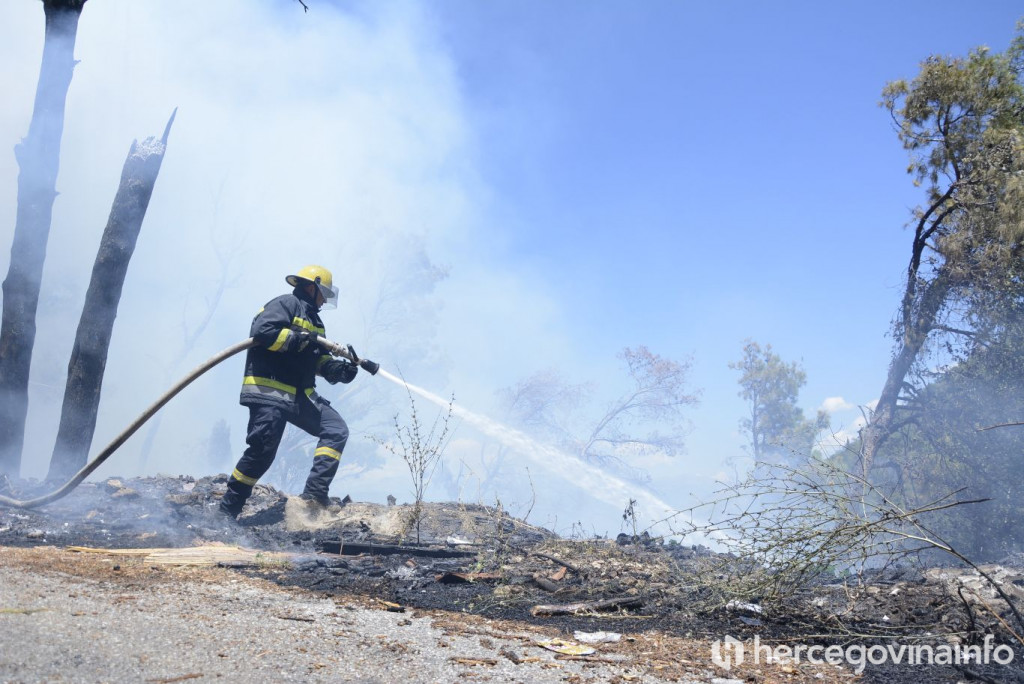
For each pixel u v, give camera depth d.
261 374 6.31
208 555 4.88
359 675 2.75
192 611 3.42
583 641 3.62
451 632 3.57
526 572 5.25
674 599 4.56
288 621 3.44
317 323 6.65
